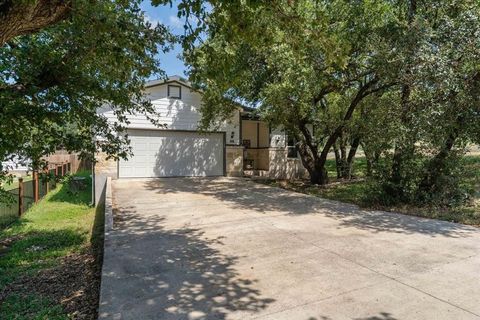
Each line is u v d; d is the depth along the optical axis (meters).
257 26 3.86
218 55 4.00
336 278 3.87
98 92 4.79
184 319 2.93
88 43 4.24
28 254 5.77
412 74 7.52
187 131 14.05
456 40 7.05
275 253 4.78
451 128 7.66
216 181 13.26
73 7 3.28
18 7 2.71
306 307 3.17
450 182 8.20
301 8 6.54
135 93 6.13
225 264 4.32
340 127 12.05
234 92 11.73
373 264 4.33
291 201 9.27
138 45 4.29
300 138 13.36
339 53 4.17
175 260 4.48
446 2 7.90
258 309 3.12
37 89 4.16
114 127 5.73
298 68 8.41
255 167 17.05
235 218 7.12
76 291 4.11
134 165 13.09
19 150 4.34
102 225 7.65
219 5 3.60
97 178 12.41
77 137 4.97
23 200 9.07
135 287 3.60
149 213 7.60
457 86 6.94
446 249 4.98
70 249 6.07
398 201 8.46
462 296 3.41
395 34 8.21
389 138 8.13
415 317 3.00
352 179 14.52
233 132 15.09
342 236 5.70
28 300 3.88
